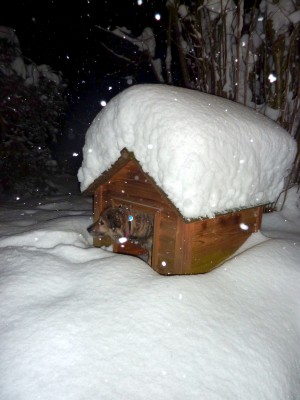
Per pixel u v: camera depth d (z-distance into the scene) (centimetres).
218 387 91
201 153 133
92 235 178
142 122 145
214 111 153
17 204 323
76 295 120
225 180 144
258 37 274
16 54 414
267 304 130
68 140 623
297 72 257
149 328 104
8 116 408
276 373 105
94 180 174
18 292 122
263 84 284
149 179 145
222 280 136
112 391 85
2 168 391
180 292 121
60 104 476
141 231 179
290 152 182
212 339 105
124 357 94
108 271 133
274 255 160
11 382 88
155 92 152
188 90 175
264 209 250
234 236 171
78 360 93
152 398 84
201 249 152
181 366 94
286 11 248
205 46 289
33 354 95
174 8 295
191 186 131
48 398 83
